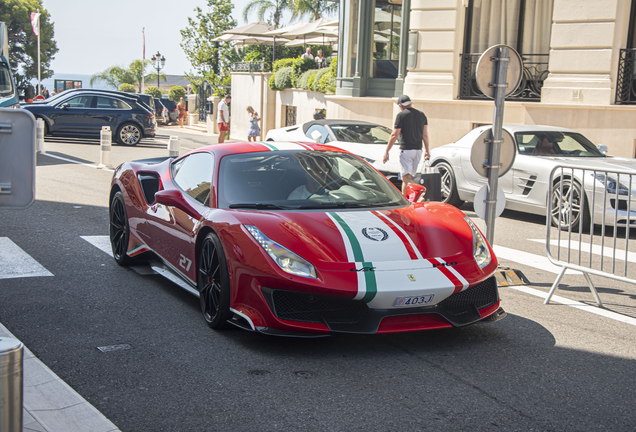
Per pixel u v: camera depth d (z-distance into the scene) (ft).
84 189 34.40
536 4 48.47
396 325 12.28
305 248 12.38
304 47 98.02
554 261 17.15
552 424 9.64
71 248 21.21
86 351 12.31
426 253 12.90
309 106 74.84
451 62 49.55
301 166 15.85
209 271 13.85
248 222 13.12
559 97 43.93
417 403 10.28
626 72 42.65
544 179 28.32
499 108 18.11
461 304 12.99
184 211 15.20
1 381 6.11
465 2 49.03
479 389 10.90
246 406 10.04
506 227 28.81
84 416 9.36
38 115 63.00
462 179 32.78
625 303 16.87
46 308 14.92
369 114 57.98
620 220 25.21
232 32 99.50
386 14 58.44
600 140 42.55
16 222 25.05
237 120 94.12
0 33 48.60
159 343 12.84
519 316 15.39
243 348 12.69
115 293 16.35
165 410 9.86
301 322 12.09
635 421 9.80
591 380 11.43
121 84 192.03
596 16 42.06
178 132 105.40
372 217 13.91
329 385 10.93
